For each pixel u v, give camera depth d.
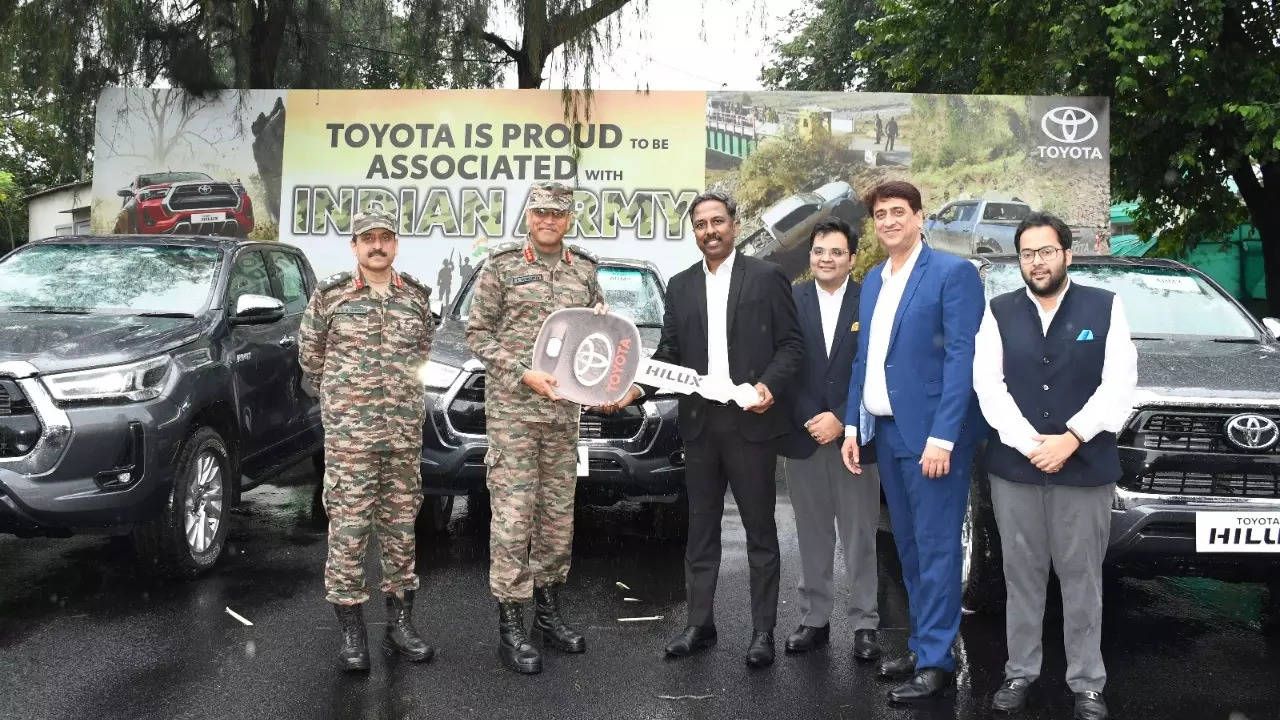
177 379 5.06
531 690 3.80
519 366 4.06
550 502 4.27
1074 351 3.57
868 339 4.01
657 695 3.77
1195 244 14.38
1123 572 5.34
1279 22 11.81
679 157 11.45
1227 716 3.63
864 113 11.48
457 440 5.55
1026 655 3.72
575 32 11.05
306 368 4.18
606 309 4.11
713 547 4.29
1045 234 3.57
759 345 4.11
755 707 3.66
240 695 3.69
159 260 6.18
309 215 11.73
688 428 4.23
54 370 4.62
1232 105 11.13
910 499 3.90
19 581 5.16
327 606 4.81
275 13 12.39
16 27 11.38
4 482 4.46
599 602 4.98
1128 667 4.15
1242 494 4.20
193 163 11.87
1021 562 3.71
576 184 11.45
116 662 4.01
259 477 6.10
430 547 5.96
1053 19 12.62
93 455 4.63
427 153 11.61
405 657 4.14
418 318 4.20
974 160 11.44
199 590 5.04
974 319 3.78
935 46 15.22
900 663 3.99
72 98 11.89
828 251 4.32
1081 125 11.38
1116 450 3.64
